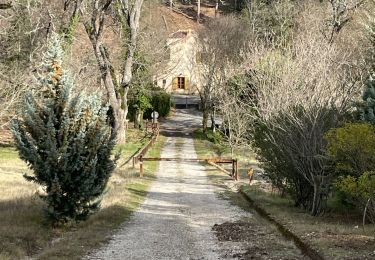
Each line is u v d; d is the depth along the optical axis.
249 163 32.78
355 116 13.78
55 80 12.33
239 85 33.53
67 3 31.39
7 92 29.09
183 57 69.56
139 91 52.69
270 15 53.50
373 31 19.44
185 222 14.48
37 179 12.61
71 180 12.66
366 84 13.74
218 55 46.09
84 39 39.91
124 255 10.34
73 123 12.37
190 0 99.94
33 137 12.31
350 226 12.34
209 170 30.34
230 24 50.81
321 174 14.07
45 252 10.38
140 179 25.22
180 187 23.09
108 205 16.41
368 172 10.24
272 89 18.69
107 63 37.47
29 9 29.00
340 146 11.18
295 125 14.32
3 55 30.30
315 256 9.45
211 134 47.47
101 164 13.17
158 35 52.00
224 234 12.56
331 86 14.38
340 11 36.41
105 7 35.88
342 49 24.72
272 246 10.99
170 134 52.38
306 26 34.38
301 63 17.25
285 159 15.26
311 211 14.93
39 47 29.59
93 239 11.75
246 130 32.53
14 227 12.06
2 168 25.91
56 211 12.89
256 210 16.64
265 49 30.28
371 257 8.93
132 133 51.09
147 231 13.01
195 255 10.34
